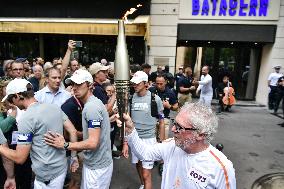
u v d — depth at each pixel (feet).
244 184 14.29
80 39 36.58
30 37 36.99
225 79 32.14
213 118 4.79
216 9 33.32
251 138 22.48
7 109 9.03
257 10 33.09
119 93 5.24
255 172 15.83
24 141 7.55
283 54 33.81
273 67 34.30
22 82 7.95
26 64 18.45
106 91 14.15
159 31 34.12
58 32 31.48
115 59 5.10
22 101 7.95
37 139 7.82
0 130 7.88
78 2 33.99
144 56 34.96
